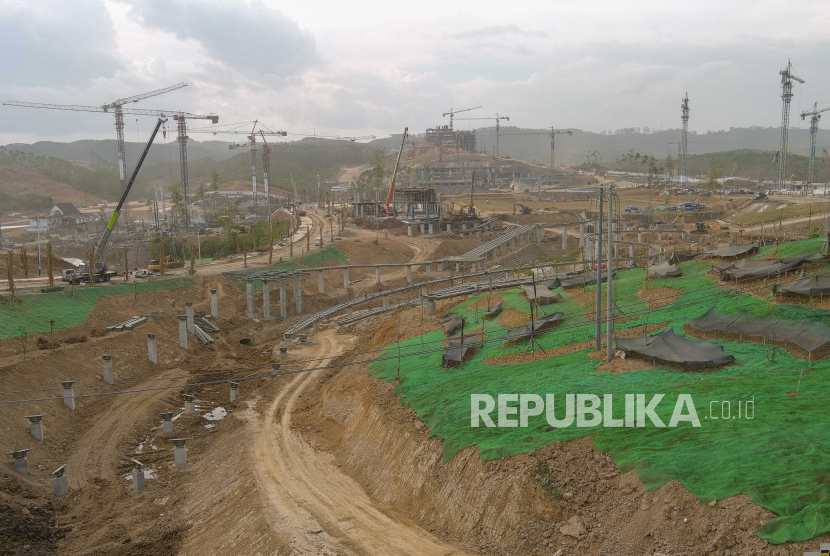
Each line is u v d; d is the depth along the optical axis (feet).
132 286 316.19
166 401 210.59
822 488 88.74
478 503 115.03
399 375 181.37
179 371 243.40
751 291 187.21
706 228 506.89
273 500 135.33
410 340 222.69
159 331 267.59
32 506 136.67
